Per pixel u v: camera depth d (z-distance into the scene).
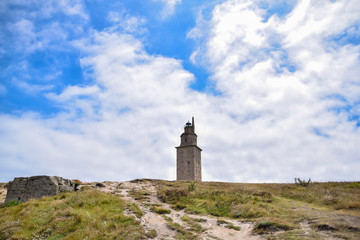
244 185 34.50
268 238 11.37
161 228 13.62
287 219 14.45
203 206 19.81
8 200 24.56
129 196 23.53
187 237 12.05
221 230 13.53
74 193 22.19
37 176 24.34
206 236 12.34
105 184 32.34
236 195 23.08
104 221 13.83
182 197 22.72
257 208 17.77
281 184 33.84
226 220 15.74
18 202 23.02
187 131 62.59
